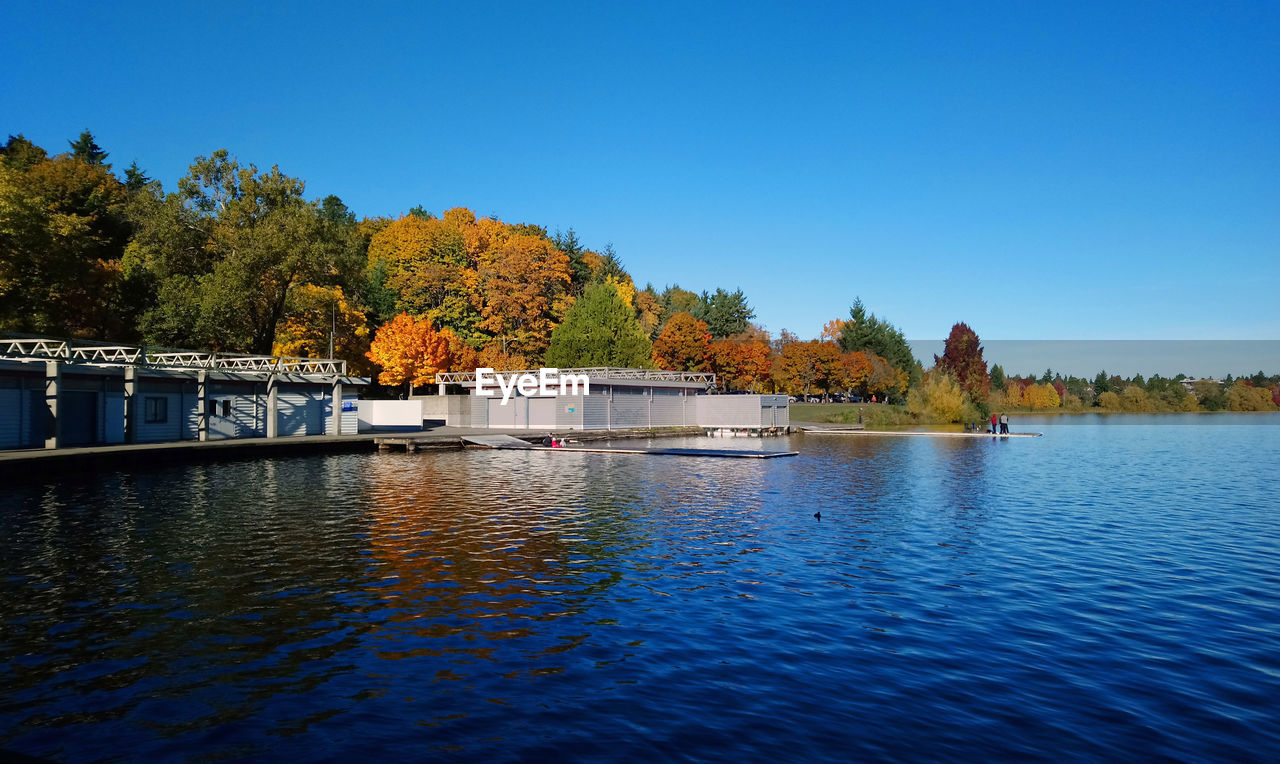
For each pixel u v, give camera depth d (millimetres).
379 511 23797
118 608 13148
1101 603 13930
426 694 9531
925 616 12992
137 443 41375
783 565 16734
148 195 55656
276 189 55938
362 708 9102
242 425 48219
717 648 11281
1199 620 12930
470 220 115062
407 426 64188
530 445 52844
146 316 55719
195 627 12156
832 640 11680
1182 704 9375
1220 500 27969
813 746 8133
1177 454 50906
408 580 15195
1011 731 8555
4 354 39906
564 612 13078
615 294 92500
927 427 87875
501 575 15656
